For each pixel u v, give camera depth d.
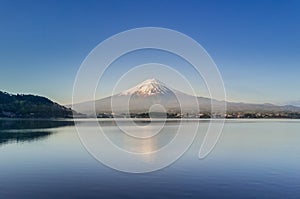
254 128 131.25
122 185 34.44
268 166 44.94
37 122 179.50
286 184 34.75
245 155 55.50
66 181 36.12
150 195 31.11
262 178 37.41
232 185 34.34
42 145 71.56
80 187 33.78
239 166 44.75
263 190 32.56
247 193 31.58
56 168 43.31
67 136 93.75
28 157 53.34
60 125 151.12
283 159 51.19
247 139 84.69
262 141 80.25
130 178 37.38
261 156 54.44
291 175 39.00
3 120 195.00
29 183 35.28
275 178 37.44
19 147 68.06
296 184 34.72
